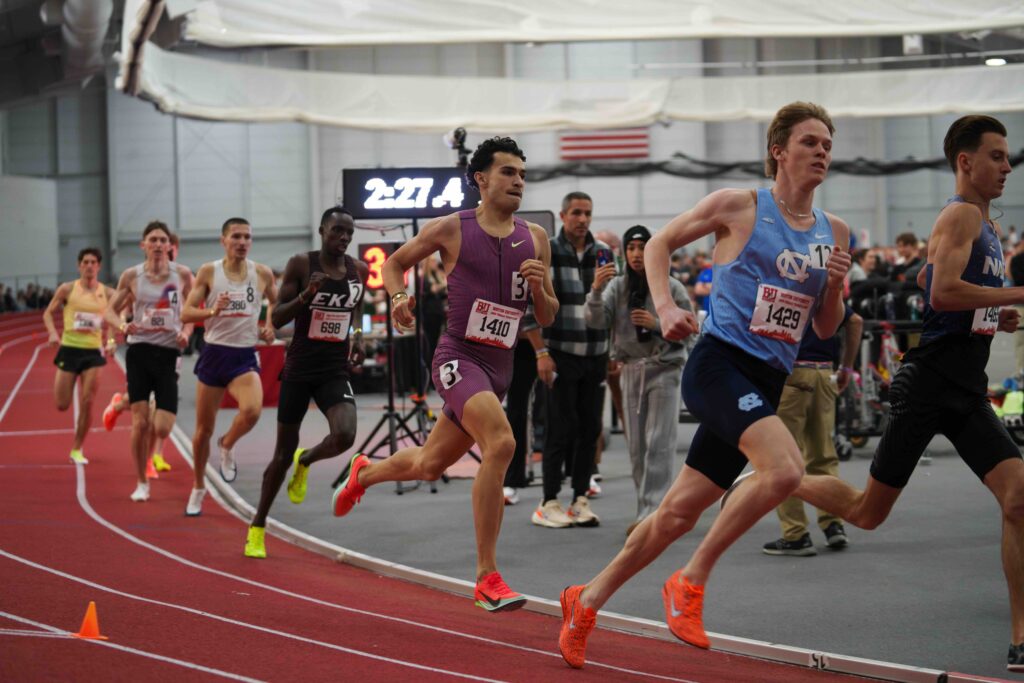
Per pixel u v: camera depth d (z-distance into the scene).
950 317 4.14
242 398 7.65
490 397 4.43
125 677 3.68
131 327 8.29
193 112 12.20
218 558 6.38
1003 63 15.34
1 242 31.56
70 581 5.52
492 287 4.56
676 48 31.55
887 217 33.56
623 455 10.76
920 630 4.71
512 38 9.65
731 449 3.74
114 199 33.91
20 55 14.89
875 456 4.22
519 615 5.18
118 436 12.52
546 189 32.75
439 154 33.59
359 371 16.98
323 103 13.30
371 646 4.32
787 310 3.74
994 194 4.17
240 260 7.61
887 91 15.59
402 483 9.13
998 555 6.16
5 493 8.75
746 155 32.28
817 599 5.30
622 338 6.82
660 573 5.93
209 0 9.50
